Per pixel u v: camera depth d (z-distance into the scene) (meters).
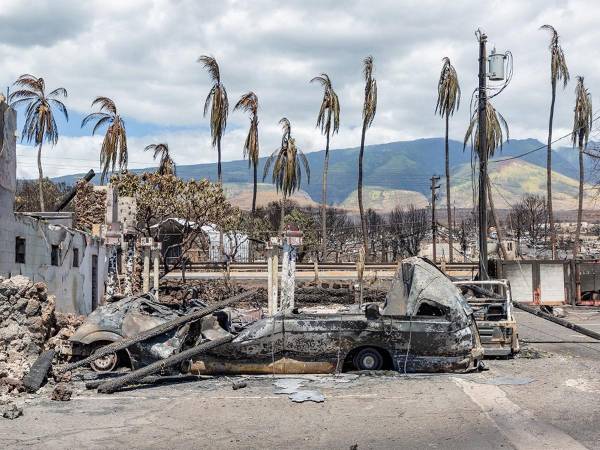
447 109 58.28
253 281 39.44
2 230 15.70
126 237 31.38
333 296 32.81
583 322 24.17
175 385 12.47
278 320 13.29
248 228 56.28
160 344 13.45
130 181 38.59
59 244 20.81
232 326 15.77
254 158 59.94
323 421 9.79
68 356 13.90
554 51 52.66
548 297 28.64
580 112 51.12
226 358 13.14
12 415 9.88
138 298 14.80
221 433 9.20
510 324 15.09
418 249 73.44
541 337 19.47
